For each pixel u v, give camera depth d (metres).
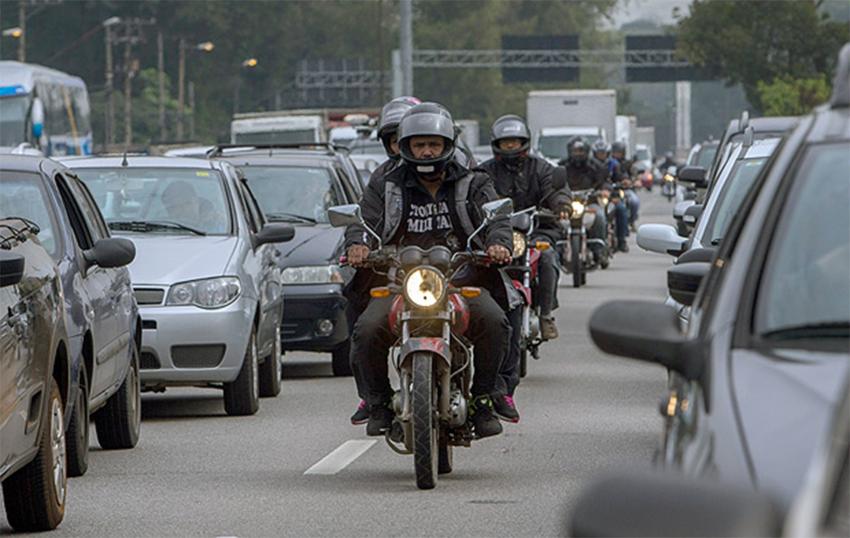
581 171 54.28
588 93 121.31
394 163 20.61
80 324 20.02
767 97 178.88
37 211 21.23
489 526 17.42
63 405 18.73
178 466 21.91
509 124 29.66
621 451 22.72
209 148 47.38
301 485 20.19
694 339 9.55
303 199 35.09
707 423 8.62
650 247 25.92
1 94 90.06
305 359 37.28
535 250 31.33
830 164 10.30
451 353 19.72
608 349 9.68
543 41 197.50
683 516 6.27
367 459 22.27
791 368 8.87
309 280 32.84
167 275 27.00
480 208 20.08
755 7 184.62
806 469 7.64
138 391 24.19
